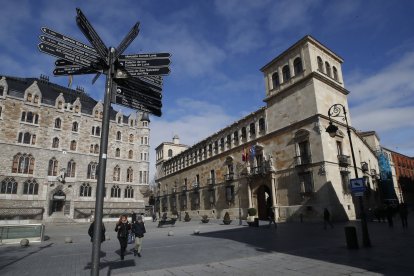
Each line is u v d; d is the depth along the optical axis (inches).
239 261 438.9
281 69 1563.7
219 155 2030.0
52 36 176.6
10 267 443.8
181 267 409.1
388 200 2007.9
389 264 372.5
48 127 2122.3
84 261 488.1
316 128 1300.4
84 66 188.9
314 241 642.2
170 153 3265.3
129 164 2454.5
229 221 1418.6
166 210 2886.3
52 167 2084.2
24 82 2303.2
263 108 1637.6
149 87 226.4
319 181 1243.8
